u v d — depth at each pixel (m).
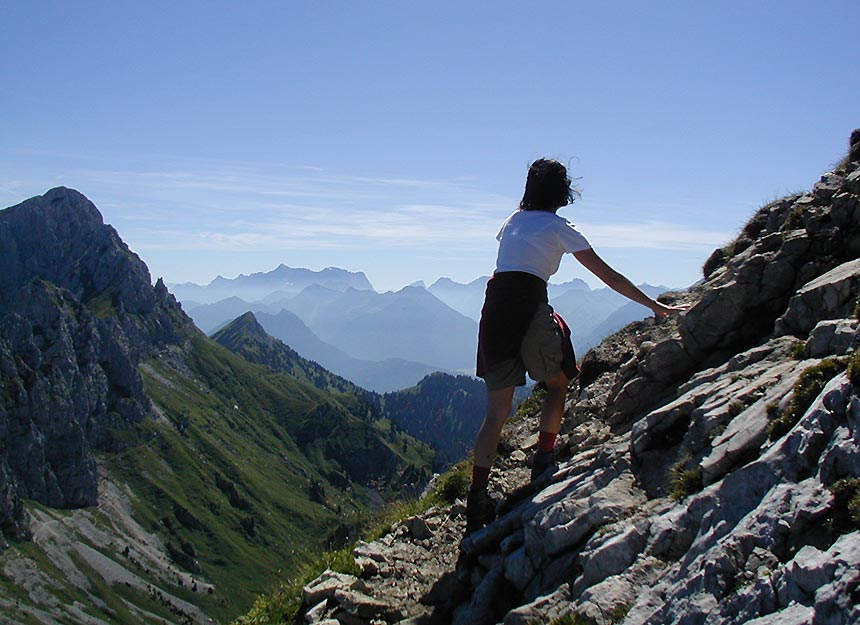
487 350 3.81
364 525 5.53
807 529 2.46
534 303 3.74
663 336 5.09
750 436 3.12
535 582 3.36
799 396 3.00
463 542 3.94
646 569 2.92
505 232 3.88
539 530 3.49
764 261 4.47
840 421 2.69
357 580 4.07
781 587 2.32
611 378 5.47
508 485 4.86
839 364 2.98
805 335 3.96
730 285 4.47
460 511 4.79
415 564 4.29
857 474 2.45
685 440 3.53
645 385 4.57
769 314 4.38
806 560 2.30
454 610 3.66
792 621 2.20
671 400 4.24
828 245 4.34
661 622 2.61
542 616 3.04
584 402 5.24
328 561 4.54
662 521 3.06
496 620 3.36
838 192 4.62
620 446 3.93
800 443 2.74
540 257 3.74
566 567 3.28
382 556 4.38
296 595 4.29
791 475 2.71
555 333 3.80
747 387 3.54
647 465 3.60
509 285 3.75
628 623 2.69
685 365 4.49
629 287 3.96
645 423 3.78
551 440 4.30
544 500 3.78
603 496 3.46
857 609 2.05
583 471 3.99
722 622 2.42
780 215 5.46
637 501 3.39
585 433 4.73
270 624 4.08
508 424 5.93
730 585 2.51
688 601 2.57
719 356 4.39
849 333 3.32
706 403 3.62
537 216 3.80
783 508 2.58
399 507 5.68
